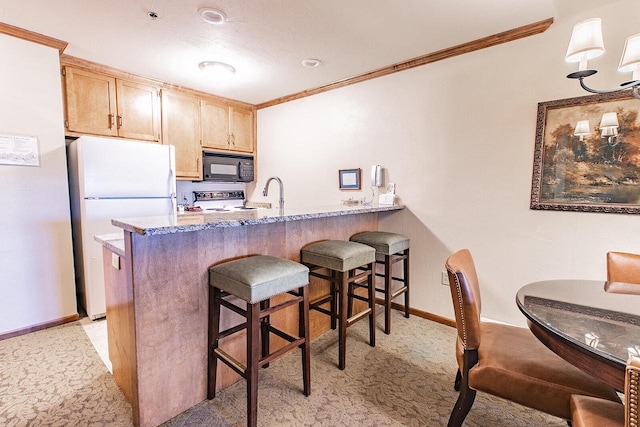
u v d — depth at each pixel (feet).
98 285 8.89
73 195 9.37
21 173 7.91
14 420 5.15
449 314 8.91
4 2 6.21
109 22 7.01
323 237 8.12
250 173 13.96
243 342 6.38
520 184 7.54
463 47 8.06
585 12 6.50
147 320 4.91
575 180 6.81
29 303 8.18
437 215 8.92
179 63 9.28
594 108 6.51
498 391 4.13
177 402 5.36
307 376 5.82
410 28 7.22
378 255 10.08
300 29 7.27
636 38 4.13
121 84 10.04
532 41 7.18
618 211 6.36
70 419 5.19
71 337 7.98
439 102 8.69
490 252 8.07
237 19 6.86
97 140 8.60
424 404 5.67
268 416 5.33
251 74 10.12
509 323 7.89
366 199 10.43
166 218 5.41
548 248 7.25
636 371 2.15
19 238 7.97
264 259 5.74
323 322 8.34
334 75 10.21
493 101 7.80
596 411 3.22
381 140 9.95
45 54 8.07
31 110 7.96
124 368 5.53
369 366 6.83
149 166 9.59
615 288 4.85
